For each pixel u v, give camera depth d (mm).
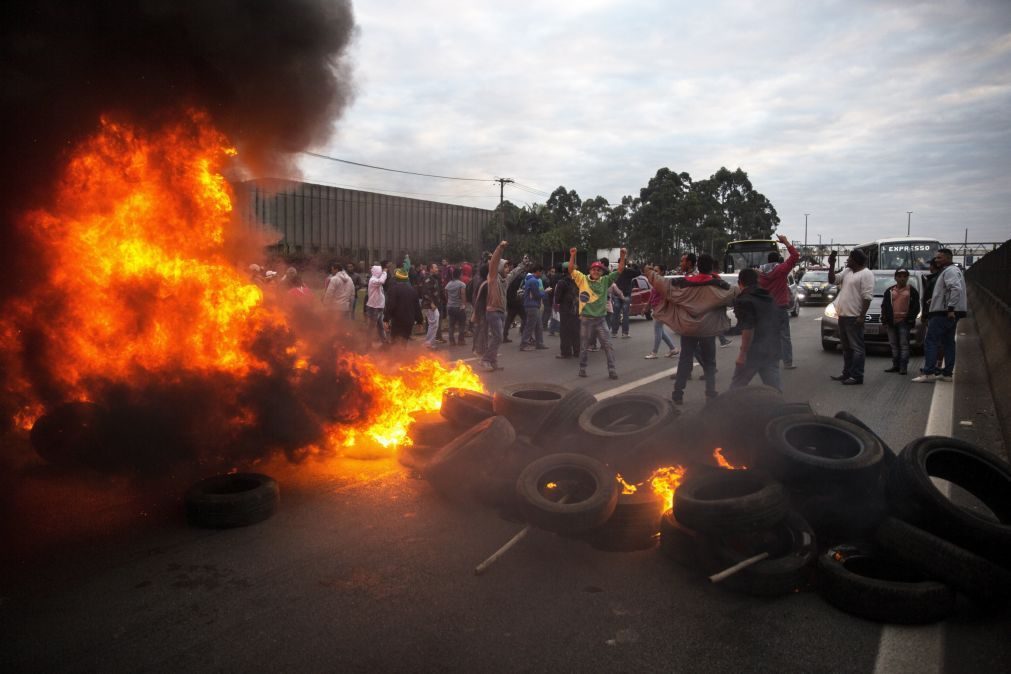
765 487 3932
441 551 4219
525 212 44812
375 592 3670
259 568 3949
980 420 7805
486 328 11836
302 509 4930
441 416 6477
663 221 66875
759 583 3615
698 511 3785
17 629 3254
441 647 3139
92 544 4281
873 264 34344
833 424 4422
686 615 3459
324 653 3084
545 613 3461
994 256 22562
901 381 10594
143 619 3359
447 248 38594
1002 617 3443
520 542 4359
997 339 12906
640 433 4918
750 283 7535
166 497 5145
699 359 8734
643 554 4207
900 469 3867
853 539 3902
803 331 19094
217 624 3318
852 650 3150
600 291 10641
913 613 3350
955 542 3578
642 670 2979
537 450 5246
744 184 85562
